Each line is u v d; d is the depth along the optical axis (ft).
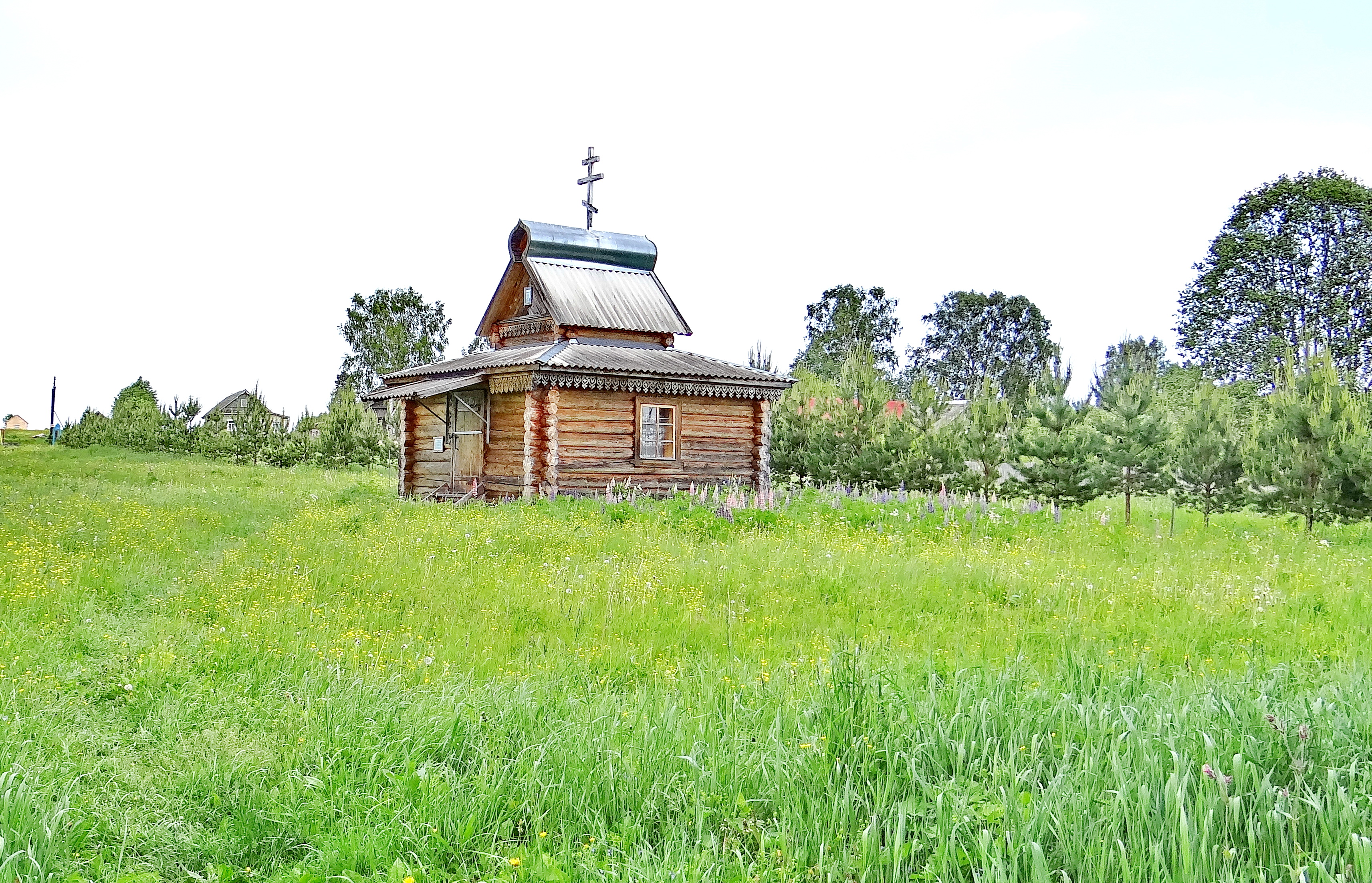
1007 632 34.83
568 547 51.67
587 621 35.78
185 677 27.17
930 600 40.73
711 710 22.97
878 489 92.99
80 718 23.50
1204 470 73.72
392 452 155.22
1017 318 291.99
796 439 104.17
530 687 26.02
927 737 20.11
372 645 31.65
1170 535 65.46
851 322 281.33
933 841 16.89
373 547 50.85
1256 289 183.01
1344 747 19.24
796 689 24.99
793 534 59.41
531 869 16.49
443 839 17.53
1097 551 56.24
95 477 108.47
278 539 53.52
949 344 294.87
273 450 156.66
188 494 84.99
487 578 42.91
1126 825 16.63
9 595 36.11
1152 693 23.30
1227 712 20.54
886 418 98.07
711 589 41.83
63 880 16.16
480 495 84.53
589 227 97.60
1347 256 176.35
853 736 20.10
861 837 16.57
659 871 16.03
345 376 285.84
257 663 29.04
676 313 94.12
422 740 21.72
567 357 79.61
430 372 91.15
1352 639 34.01
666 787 19.39
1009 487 85.15
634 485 81.71
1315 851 15.98
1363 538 67.92
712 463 85.81
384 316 287.28
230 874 16.85
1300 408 69.87
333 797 19.19
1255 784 17.39
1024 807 17.19
